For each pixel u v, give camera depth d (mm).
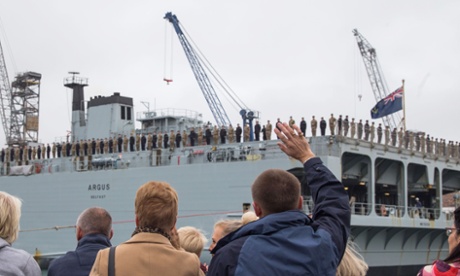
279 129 5852
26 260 5566
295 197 5145
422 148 39500
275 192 5090
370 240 35688
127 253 5258
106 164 40312
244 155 34375
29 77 59625
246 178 33062
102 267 5223
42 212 43062
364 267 6258
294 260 4621
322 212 5328
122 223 37875
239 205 33156
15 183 45281
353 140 33406
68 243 41062
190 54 59250
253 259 4609
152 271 5207
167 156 38469
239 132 37312
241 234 4883
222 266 4645
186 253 5449
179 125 46125
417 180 41844
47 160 45719
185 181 35438
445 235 41438
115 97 48094
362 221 33469
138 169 37688
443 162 41531
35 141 59938
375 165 37594
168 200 5520
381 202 45531
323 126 34281
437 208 40688
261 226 4816
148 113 47562
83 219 7281
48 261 42094
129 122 48844
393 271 37469
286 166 31781
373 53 82875
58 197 42188
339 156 32219
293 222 4887
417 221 37344
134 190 37688
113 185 38875
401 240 38312
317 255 4691
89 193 40125
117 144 42438
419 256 39938
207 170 34625
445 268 5250
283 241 4703
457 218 5484
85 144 43750
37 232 43219
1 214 5566
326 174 5590
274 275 4562
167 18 59125
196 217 34688
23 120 59656
